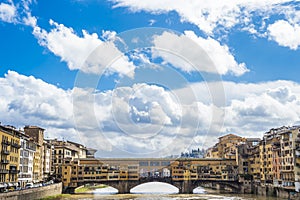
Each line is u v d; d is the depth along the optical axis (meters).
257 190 140.12
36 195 95.19
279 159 122.75
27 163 118.50
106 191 157.38
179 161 147.12
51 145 156.75
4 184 92.44
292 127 127.38
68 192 138.00
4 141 95.44
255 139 156.12
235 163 151.38
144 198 119.81
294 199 109.50
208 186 181.75
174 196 127.69
